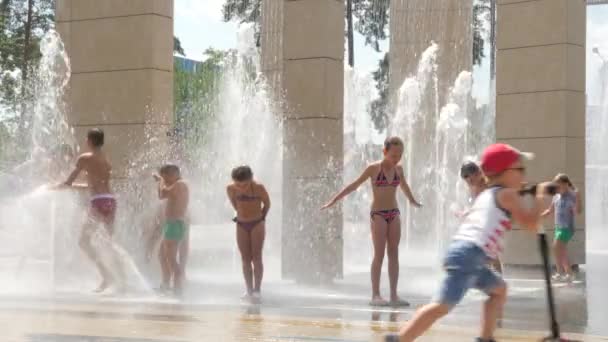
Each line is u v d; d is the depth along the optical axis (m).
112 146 17.17
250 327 10.41
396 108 24.58
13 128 41.50
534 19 18.86
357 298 13.91
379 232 12.77
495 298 7.56
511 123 19.14
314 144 16.75
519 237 18.70
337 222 16.80
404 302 12.79
